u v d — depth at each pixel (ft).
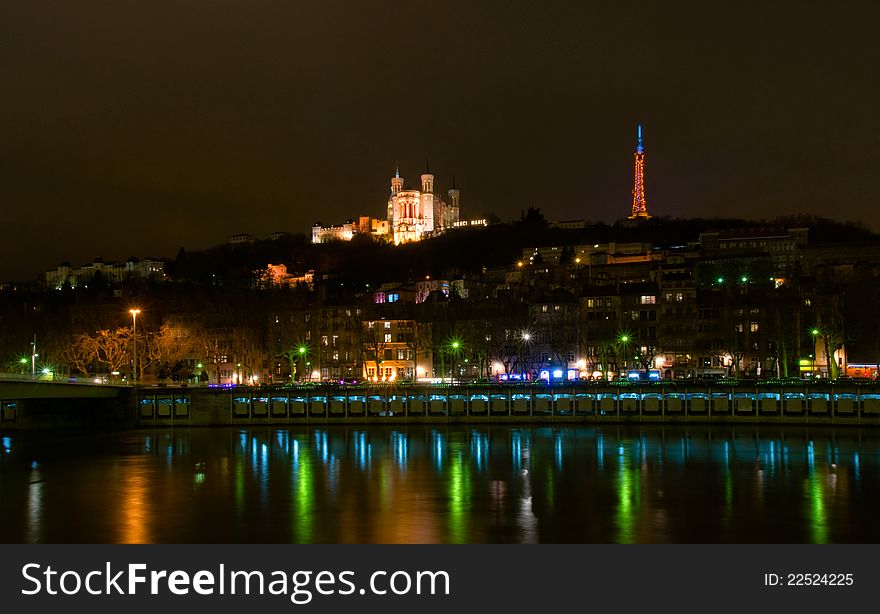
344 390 566.77
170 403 563.48
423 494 295.28
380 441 463.83
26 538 235.61
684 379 602.85
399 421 554.87
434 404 570.46
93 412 538.88
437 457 391.65
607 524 247.09
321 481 325.42
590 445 428.97
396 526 245.45
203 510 270.46
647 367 647.56
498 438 467.93
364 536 233.96
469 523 248.93
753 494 291.17
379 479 329.11
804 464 358.43
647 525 245.86
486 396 555.28
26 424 526.57
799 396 507.71
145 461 386.52
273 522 252.21
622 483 314.35
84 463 380.17
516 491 299.79
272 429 540.11
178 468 363.35
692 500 281.33
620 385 528.22
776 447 414.41
